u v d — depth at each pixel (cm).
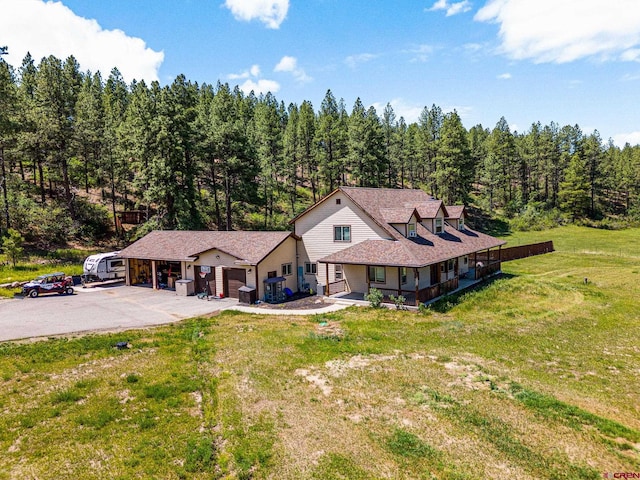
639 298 2483
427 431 984
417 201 3148
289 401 1149
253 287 2581
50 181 4891
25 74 5825
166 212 4106
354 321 2050
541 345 1670
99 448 927
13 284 2847
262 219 5612
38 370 1391
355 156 5731
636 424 1041
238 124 5388
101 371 1386
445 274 2900
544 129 9512
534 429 995
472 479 805
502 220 7144
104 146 4600
